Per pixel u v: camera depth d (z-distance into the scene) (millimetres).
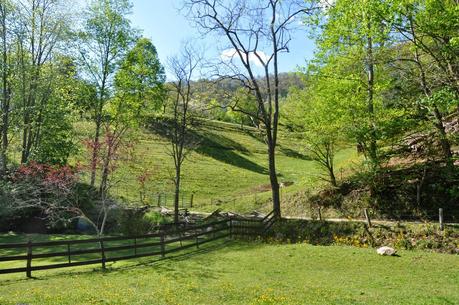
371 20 18609
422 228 22641
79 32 37906
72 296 13094
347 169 37500
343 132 27266
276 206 30109
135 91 40281
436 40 19719
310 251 22125
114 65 39875
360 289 14805
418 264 18484
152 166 51094
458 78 19344
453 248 20766
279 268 19125
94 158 28625
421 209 26938
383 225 24078
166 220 33875
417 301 12695
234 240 27406
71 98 38531
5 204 29578
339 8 22141
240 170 63375
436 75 20547
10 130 34500
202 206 44406
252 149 80375
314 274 17797
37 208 33156
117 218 34156
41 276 17266
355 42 23578
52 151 36219
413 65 24000
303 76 30203
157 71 41250
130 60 40938
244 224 30781
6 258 16344
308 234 26500
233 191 52219
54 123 36438
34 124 35156
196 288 14945
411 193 28094
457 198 26094
